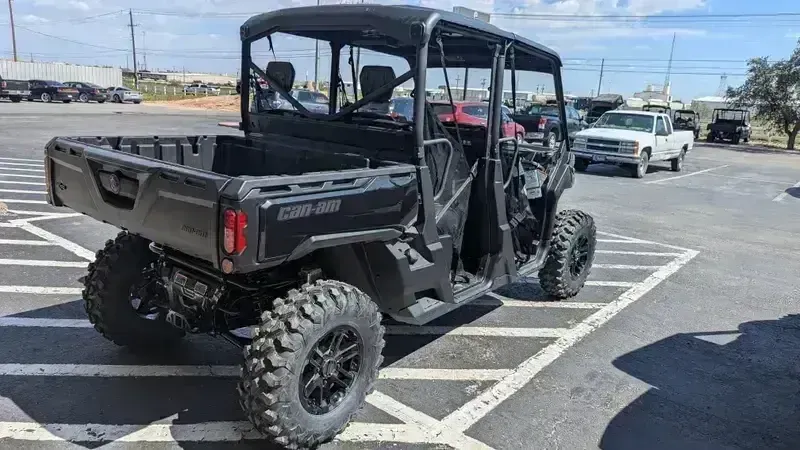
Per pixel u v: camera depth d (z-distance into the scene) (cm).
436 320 524
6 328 454
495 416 371
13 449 311
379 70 397
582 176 1606
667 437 360
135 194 321
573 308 571
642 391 414
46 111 2878
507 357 456
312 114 429
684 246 852
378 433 346
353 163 388
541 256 547
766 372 456
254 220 273
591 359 460
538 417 373
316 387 319
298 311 304
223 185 273
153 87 6681
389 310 365
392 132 386
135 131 1978
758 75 3400
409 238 367
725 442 358
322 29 398
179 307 365
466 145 447
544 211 541
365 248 347
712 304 604
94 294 396
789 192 1513
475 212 446
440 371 429
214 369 410
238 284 339
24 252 637
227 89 6712
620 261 753
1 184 995
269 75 454
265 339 298
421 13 355
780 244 897
